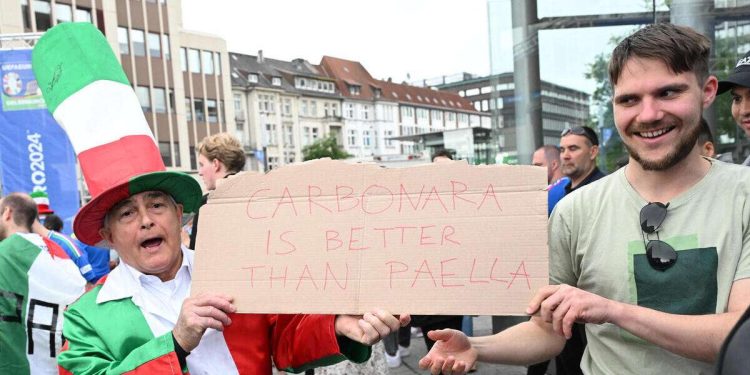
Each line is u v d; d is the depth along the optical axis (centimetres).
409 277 147
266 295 154
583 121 547
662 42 133
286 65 6656
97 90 168
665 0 498
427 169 153
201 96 3928
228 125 4091
